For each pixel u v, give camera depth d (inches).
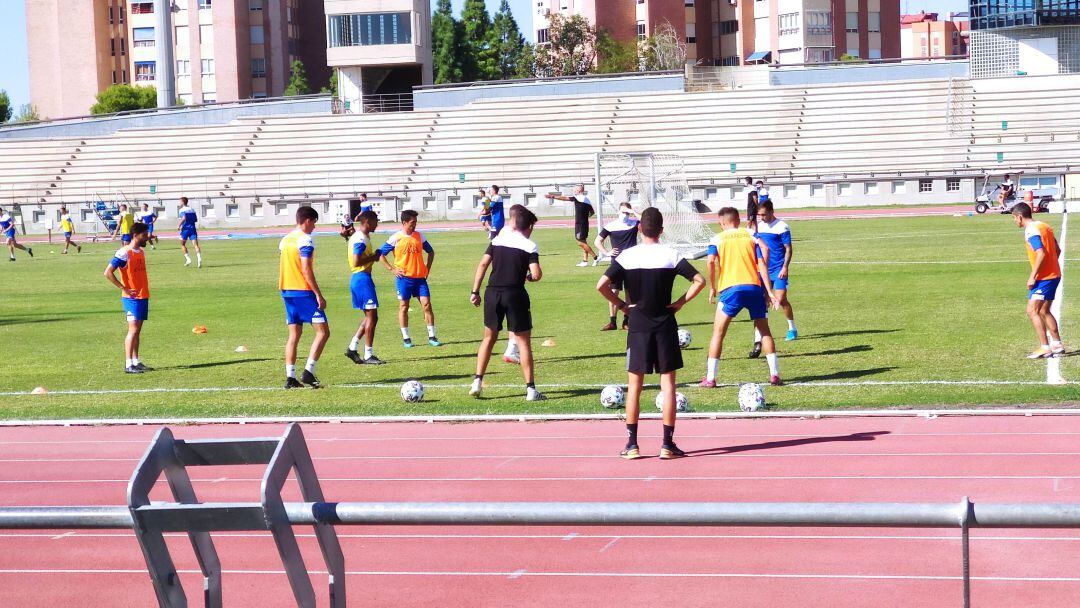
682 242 1264.8
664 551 279.3
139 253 601.6
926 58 2652.6
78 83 4163.4
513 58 4419.3
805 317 725.9
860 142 2417.6
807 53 3671.3
